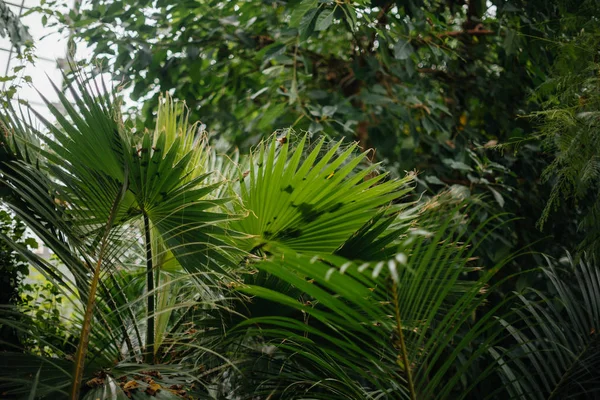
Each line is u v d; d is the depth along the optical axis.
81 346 1.10
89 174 1.30
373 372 1.29
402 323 1.21
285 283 1.40
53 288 1.92
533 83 2.66
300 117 2.42
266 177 1.39
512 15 2.63
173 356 1.54
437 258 1.14
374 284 1.17
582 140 1.70
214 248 1.33
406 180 1.47
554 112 1.75
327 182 1.38
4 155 1.37
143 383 1.22
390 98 2.58
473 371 2.08
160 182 1.29
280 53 2.44
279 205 1.41
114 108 1.42
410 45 2.37
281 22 2.79
